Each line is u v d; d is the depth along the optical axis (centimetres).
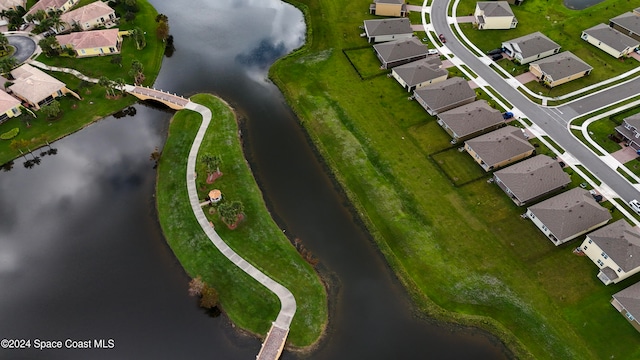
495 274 7369
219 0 13975
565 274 7312
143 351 6712
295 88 10656
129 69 11212
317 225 8181
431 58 10888
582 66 10562
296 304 7062
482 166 8875
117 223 8250
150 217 8319
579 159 8931
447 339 6788
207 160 8438
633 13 12312
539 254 7569
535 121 9688
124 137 9844
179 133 9669
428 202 8338
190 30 12744
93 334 6881
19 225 8306
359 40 11894
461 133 9225
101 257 7775
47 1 12744
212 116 10006
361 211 8288
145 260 7706
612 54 11206
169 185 8688
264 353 6506
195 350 6706
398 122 9788
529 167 8444
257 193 8575
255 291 7188
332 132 9619
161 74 11338
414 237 7869
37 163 9394
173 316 7044
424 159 9056
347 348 6719
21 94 10094
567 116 9788
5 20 12462
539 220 7788
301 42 12175
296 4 13388
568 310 6931
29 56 11506
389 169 8881
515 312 6956
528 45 11031
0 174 9231
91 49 11388
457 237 7838
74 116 10150
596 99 10131
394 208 8275
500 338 6744
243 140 9606
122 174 9088
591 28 11669
